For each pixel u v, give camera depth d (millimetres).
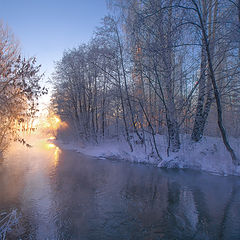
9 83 8555
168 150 14344
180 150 14047
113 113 23734
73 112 28438
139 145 17672
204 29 10680
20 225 5957
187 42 12539
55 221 6207
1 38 10031
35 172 12391
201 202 7590
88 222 6164
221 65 12906
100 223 6086
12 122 9594
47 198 8062
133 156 16391
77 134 28766
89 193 8648
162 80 14445
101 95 22984
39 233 5551
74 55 23000
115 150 18703
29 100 8977
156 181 10375
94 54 18828
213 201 7660
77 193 8633
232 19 10867
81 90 25109
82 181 10430
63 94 27172
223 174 11133
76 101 26578
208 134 18781
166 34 12148
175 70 14672
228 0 11008
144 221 6230
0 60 8492
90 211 6910
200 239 5273
